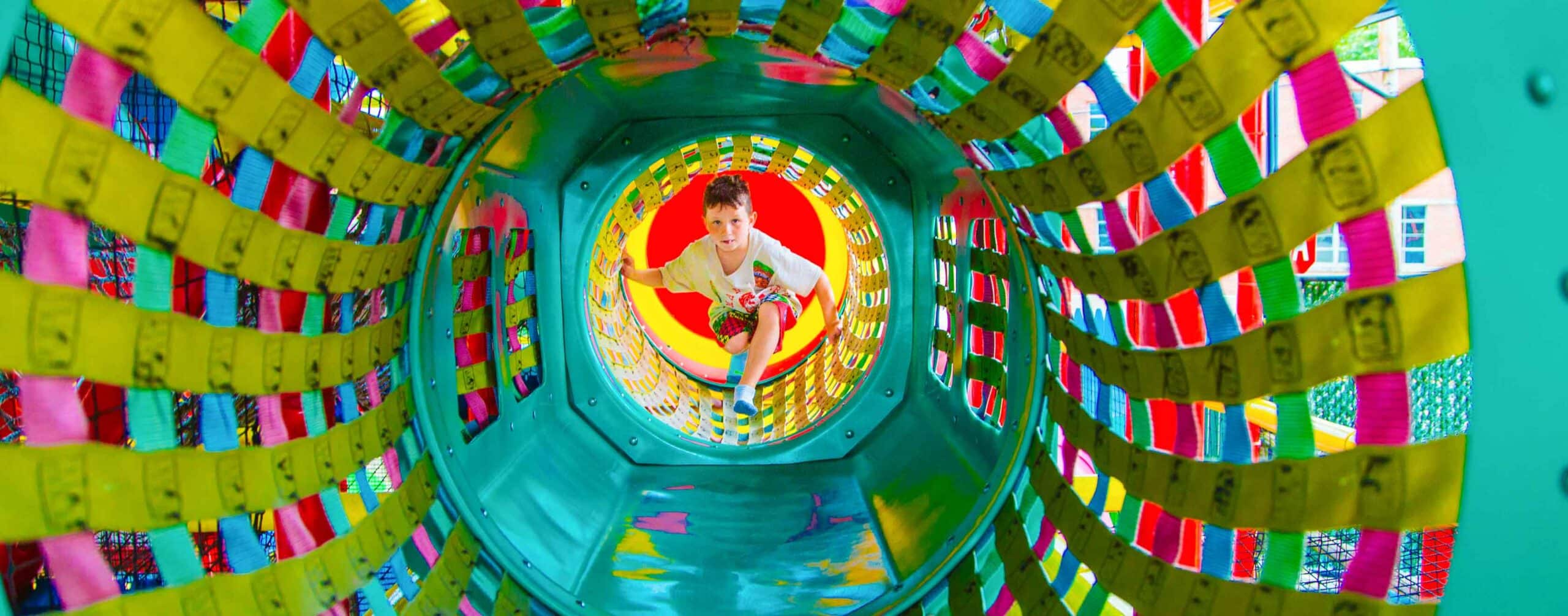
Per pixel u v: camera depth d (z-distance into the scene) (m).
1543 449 0.79
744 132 2.48
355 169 1.14
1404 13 0.77
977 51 1.09
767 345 3.47
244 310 1.48
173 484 0.95
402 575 1.48
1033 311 1.75
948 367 2.38
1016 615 1.59
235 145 1.41
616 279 3.62
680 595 1.94
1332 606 0.94
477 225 1.89
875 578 1.93
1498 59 0.75
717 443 2.59
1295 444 0.98
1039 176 1.23
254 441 1.48
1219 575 1.13
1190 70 0.90
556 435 2.42
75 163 0.78
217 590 1.01
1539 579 0.80
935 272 2.53
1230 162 0.93
